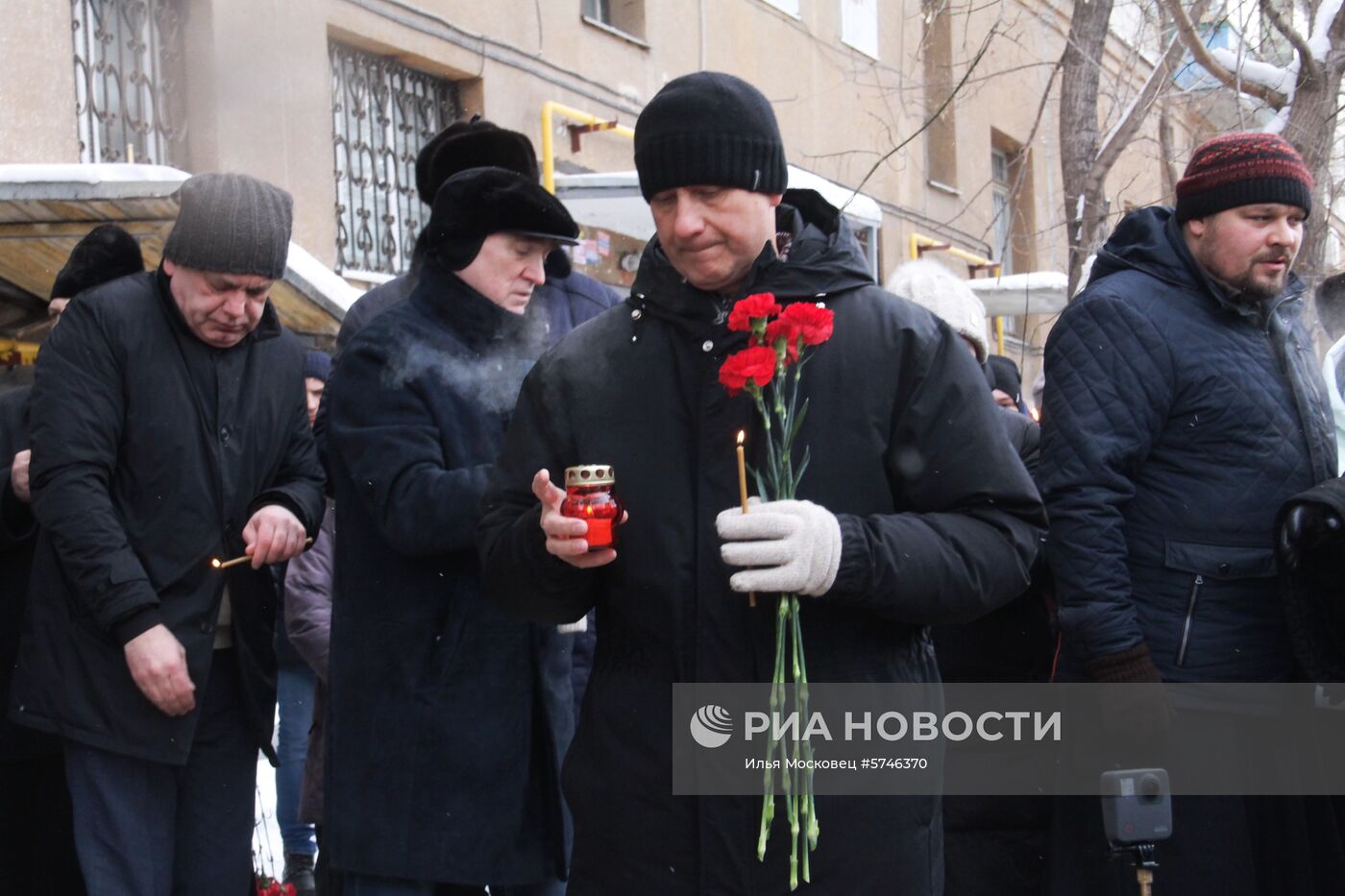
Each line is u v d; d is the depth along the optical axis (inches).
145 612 129.6
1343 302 205.2
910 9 589.0
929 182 592.7
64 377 133.1
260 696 141.7
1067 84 280.7
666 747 95.3
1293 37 260.2
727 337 95.9
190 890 137.4
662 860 95.4
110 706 132.0
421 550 129.1
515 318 140.1
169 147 300.2
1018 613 151.4
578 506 90.9
